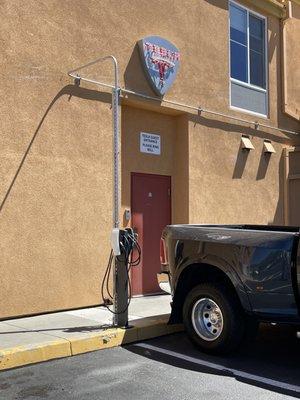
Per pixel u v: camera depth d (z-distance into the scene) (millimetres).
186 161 9898
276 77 12320
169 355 6008
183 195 9906
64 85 7938
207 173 10281
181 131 10008
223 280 6094
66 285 7879
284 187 12242
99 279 8281
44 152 7672
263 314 5551
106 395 4676
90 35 8305
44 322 7039
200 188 10109
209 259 5992
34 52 7605
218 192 10523
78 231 8047
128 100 8828
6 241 7242
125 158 9133
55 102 7816
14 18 7398
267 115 12031
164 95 9398
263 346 6406
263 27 12141
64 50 7949
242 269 5680
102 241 8344
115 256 6762
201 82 10242
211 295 5941
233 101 11172
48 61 7758
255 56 11875
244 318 5836
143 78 9070
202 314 6105
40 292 7578
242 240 5746
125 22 8836
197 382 5043
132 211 9227
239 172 11078
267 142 11891
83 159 8148
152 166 9617
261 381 5078
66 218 7902
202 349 6059
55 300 7742
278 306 5461
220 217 10547
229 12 11086
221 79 10703
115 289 6766
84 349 6082
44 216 7641
